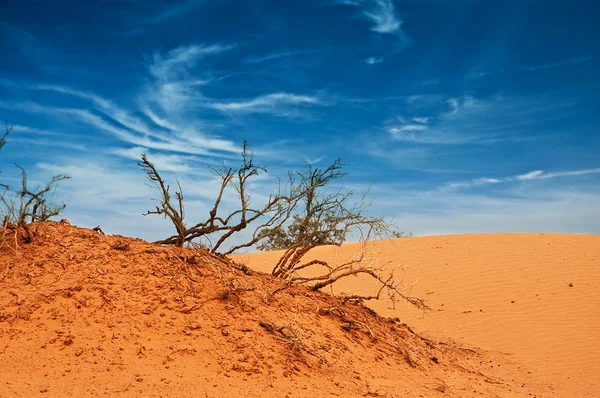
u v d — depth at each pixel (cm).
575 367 1013
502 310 1392
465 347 1130
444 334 1255
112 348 621
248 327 715
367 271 986
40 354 595
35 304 661
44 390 527
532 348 1145
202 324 699
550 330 1237
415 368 823
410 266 1842
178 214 909
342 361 732
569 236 2094
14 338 612
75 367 580
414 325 1340
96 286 710
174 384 574
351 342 817
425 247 2062
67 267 735
